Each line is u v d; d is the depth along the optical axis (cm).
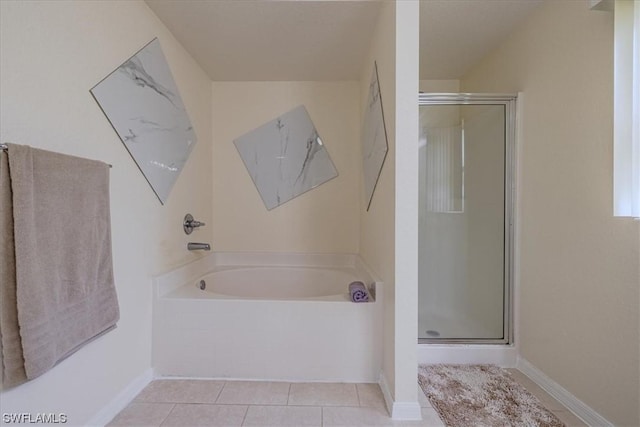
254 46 202
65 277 103
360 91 248
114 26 136
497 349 189
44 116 101
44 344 93
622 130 120
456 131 207
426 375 176
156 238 172
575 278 145
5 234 85
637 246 117
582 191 141
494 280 199
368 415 138
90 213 114
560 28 153
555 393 155
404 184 135
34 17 98
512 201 189
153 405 143
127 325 145
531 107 176
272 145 259
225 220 262
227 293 241
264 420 133
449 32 193
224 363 166
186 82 208
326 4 160
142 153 157
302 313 165
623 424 122
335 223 260
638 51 116
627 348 120
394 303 137
